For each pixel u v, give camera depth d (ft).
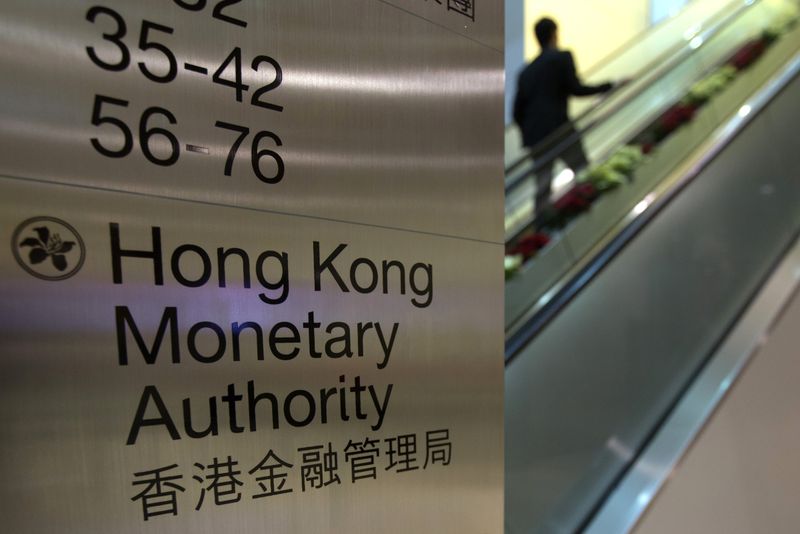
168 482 2.30
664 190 11.37
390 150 3.05
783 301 9.32
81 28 2.12
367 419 2.94
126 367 2.20
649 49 19.12
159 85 2.28
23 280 2.01
